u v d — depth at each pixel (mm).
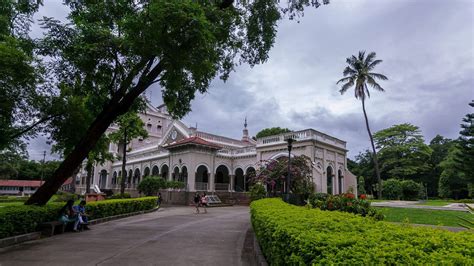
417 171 50188
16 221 9117
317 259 2803
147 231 11406
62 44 9109
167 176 37094
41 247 8180
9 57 8625
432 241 3021
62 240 9352
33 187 68875
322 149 25844
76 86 10672
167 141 38906
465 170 32625
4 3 9406
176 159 32562
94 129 10992
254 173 21578
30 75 9477
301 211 6512
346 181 28297
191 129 34875
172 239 9555
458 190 43875
